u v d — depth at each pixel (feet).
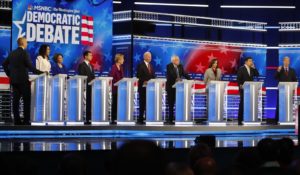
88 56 54.80
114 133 52.70
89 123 55.36
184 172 12.11
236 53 70.33
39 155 30.89
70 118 52.47
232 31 74.18
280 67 62.85
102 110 53.78
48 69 51.83
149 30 66.23
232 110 67.77
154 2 75.00
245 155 17.95
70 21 59.77
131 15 65.16
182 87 56.34
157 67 66.44
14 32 57.21
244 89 58.70
